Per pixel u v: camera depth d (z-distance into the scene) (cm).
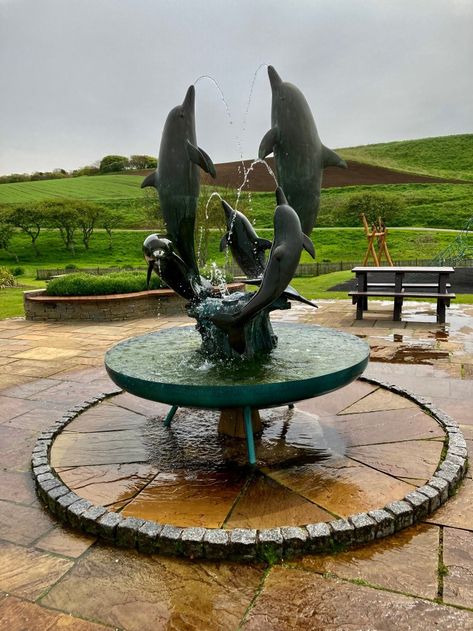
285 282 273
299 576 193
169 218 356
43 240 4069
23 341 713
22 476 285
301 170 337
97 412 373
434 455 285
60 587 191
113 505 242
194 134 346
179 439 320
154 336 411
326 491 249
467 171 5638
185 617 174
